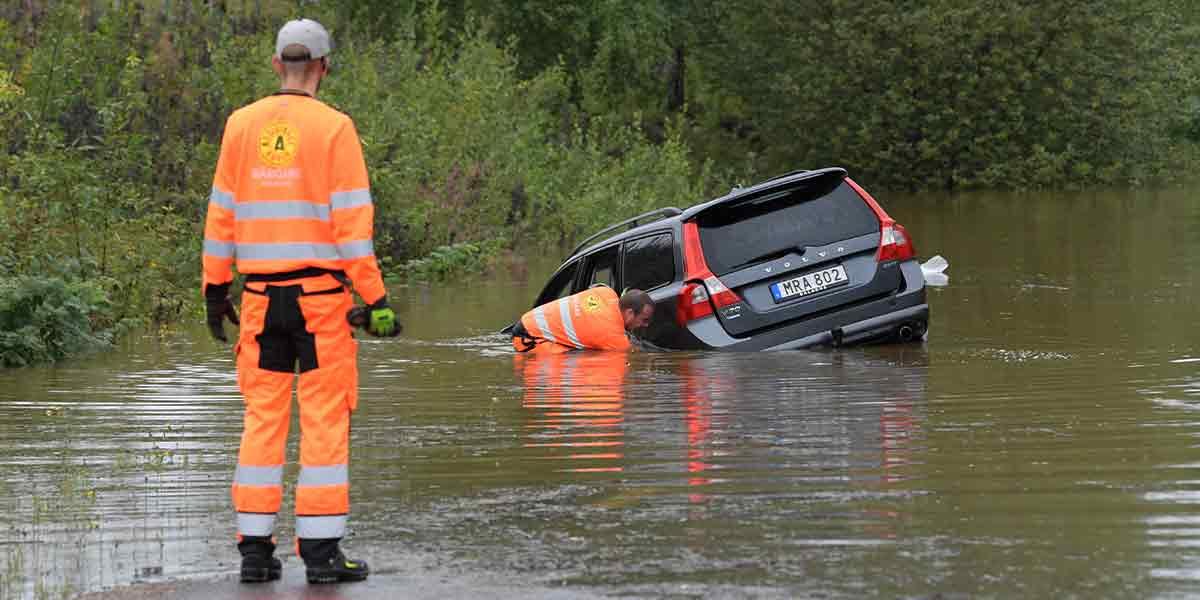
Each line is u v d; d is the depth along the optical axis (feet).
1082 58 188.75
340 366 21.84
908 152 190.19
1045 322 52.29
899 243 46.62
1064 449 29.43
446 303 65.87
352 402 22.07
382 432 33.60
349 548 23.04
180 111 84.33
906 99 193.06
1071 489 25.79
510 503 25.90
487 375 42.83
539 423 34.35
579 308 47.42
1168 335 47.93
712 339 45.73
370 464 29.84
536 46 172.76
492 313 61.00
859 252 46.37
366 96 95.45
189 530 24.61
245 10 107.96
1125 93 190.70
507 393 39.22
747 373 41.60
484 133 104.42
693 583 20.39
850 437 31.42
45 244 56.65
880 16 194.59
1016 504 24.76
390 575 21.38
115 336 53.47
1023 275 70.08
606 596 19.81
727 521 24.04
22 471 29.71
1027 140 190.60
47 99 76.74
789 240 46.37
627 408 36.19
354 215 21.52
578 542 22.91
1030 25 188.55
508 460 29.91
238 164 22.09
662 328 46.62
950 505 24.80
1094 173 186.70
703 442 31.32
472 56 122.01
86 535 24.34
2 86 69.62
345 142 21.75
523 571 21.30
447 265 81.51
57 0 86.63
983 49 193.06
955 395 36.86
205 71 88.58
